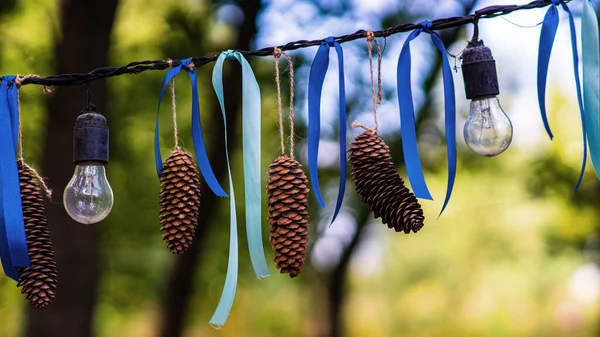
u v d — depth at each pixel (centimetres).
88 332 650
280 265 250
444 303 2600
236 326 1853
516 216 2056
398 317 2661
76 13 663
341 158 262
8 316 1135
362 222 1059
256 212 271
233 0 809
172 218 265
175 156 271
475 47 260
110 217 985
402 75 266
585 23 253
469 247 2406
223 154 850
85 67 659
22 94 859
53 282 286
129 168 969
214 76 278
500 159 1126
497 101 259
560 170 1070
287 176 255
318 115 269
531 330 2405
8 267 290
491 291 2516
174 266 877
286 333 1719
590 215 1120
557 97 1095
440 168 983
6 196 286
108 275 1020
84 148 283
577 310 2375
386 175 255
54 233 644
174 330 877
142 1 904
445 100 260
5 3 827
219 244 1033
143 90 920
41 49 867
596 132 251
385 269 2798
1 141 292
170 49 895
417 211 251
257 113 275
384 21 856
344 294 1226
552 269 2355
